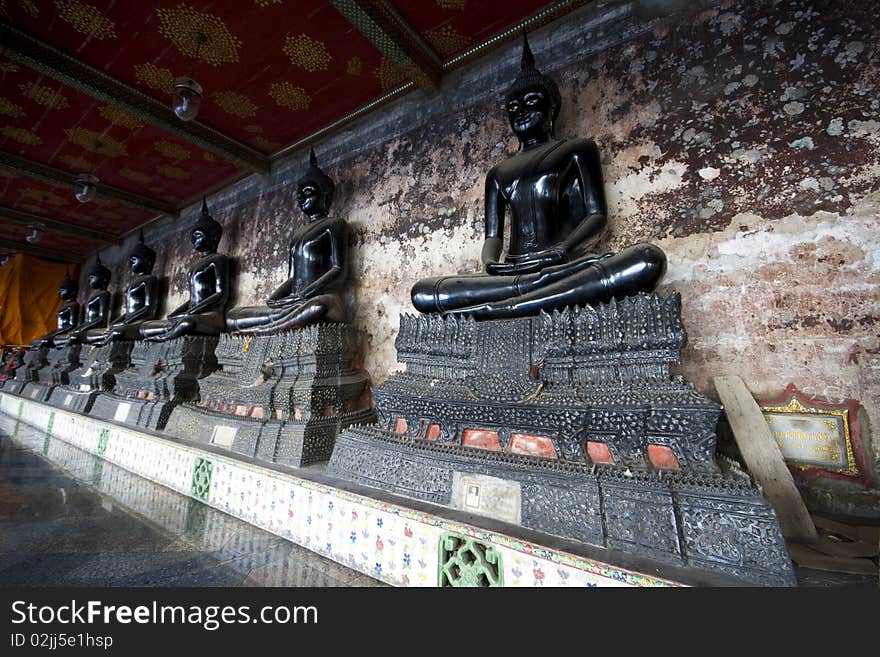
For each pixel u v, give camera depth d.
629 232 3.04
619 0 3.45
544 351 2.46
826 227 2.39
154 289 7.70
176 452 4.07
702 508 1.72
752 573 1.57
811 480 2.24
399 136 4.66
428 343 2.95
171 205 7.83
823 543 1.91
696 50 3.01
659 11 3.23
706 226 2.75
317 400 3.53
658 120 3.07
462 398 2.56
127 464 4.74
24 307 10.96
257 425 3.67
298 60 4.25
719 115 2.83
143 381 5.50
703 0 3.05
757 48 2.78
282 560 2.58
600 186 2.98
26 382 9.03
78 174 6.61
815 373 2.32
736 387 2.45
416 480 2.48
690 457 1.93
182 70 4.39
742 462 2.32
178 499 3.71
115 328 6.72
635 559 1.74
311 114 5.10
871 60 2.41
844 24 2.52
